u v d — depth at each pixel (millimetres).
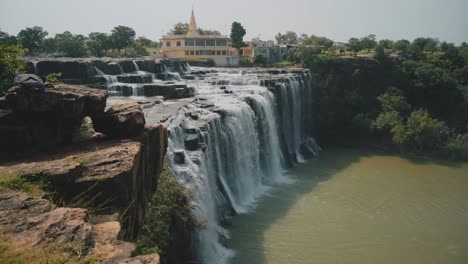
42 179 11625
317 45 83562
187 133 30484
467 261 27703
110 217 11188
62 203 11453
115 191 11961
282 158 49000
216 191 32625
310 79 64188
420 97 64562
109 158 12977
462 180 44344
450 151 52406
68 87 16047
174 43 89500
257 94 46031
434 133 53094
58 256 8281
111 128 15883
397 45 79500
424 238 30781
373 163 50906
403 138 54000
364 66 65125
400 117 57844
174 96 44594
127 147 14062
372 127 57938
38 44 73750
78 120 15648
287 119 53688
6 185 11078
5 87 23062
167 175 21969
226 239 29094
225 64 85625
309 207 35969
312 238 30016
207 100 42375
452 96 63344
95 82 45844
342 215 34375
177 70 62156
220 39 92625
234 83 52906
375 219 33844
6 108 14234
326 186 41875
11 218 9422
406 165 49906
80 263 8156
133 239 13438
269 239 29516
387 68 66188
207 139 31641
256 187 40844
